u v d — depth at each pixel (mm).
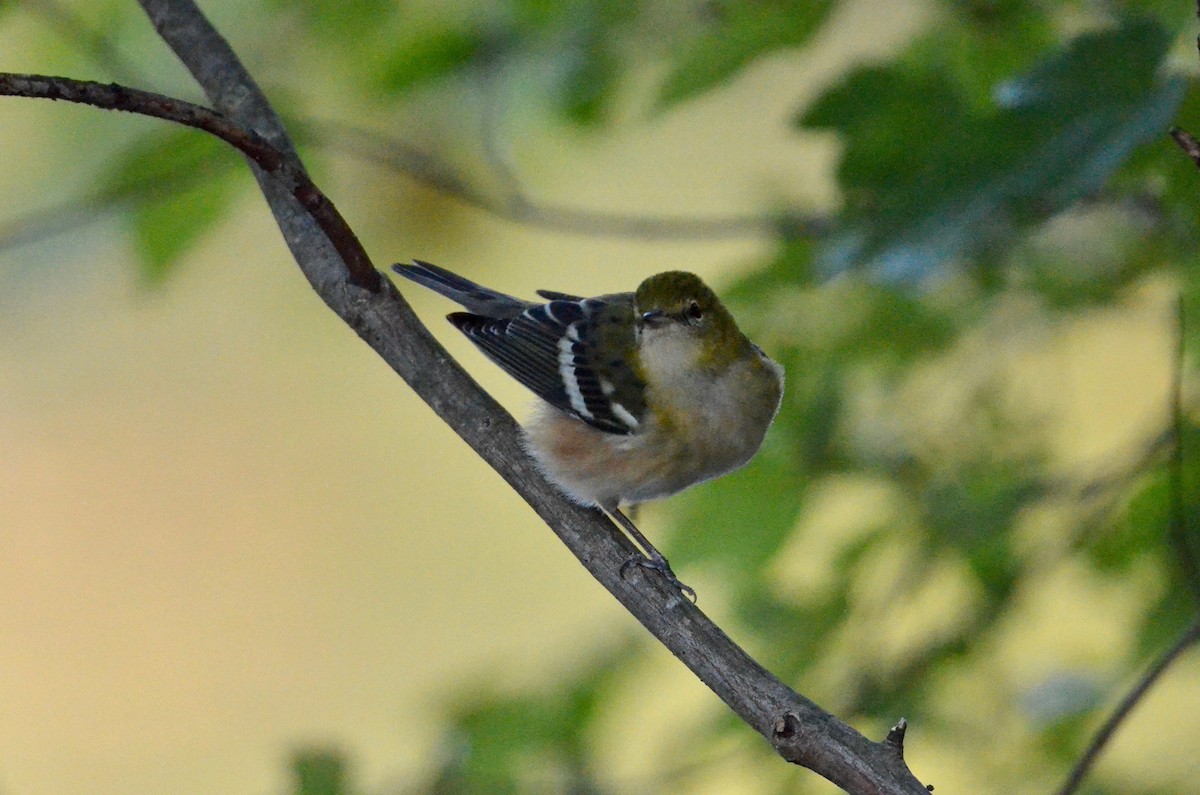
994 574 10117
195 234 9914
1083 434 12523
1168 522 9516
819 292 10281
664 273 10266
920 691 9914
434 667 18750
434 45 10094
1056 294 10367
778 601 10164
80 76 10273
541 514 8141
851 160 8555
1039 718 9922
